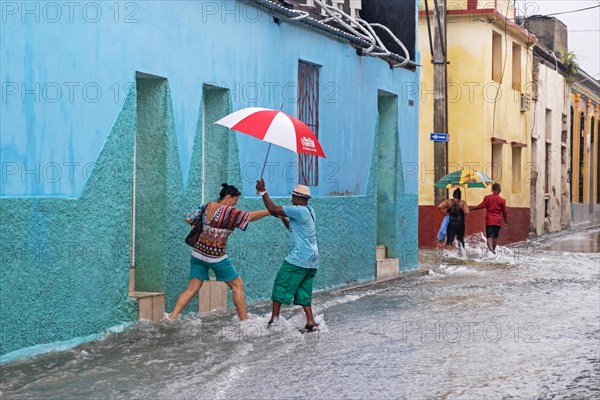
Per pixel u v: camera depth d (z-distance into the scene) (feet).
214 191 41.73
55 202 30.45
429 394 25.93
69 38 31.22
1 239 27.99
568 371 29.48
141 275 37.27
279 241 46.57
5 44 28.25
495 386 27.09
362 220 57.21
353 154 55.93
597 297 49.26
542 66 116.06
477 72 89.20
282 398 25.26
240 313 36.45
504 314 42.32
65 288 31.12
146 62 35.58
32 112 29.48
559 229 129.39
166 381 26.76
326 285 52.03
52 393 25.00
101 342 32.48
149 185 37.19
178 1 37.73
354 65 55.98
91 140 32.42
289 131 34.35
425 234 87.51
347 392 26.04
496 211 77.77
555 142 125.49
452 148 89.92
